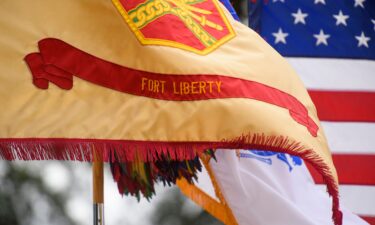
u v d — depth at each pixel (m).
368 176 14.98
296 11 15.13
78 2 8.34
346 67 15.15
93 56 8.24
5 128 7.71
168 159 8.79
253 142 8.65
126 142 8.13
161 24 8.67
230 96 8.72
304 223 11.05
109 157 8.43
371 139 15.07
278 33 15.06
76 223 20.16
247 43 9.34
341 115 15.08
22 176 19.98
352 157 15.00
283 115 9.06
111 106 8.18
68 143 7.89
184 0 9.12
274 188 11.21
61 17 8.23
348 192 14.95
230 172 10.72
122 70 8.31
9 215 19.81
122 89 8.27
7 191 19.88
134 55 8.41
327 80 15.12
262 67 9.25
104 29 8.38
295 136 8.96
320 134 9.53
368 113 15.10
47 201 20.06
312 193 11.77
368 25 15.23
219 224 21.17
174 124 8.36
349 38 15.19
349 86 15.12
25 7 8.14
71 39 8.20
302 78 15.09
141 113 8.27
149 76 8.40
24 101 7.84
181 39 8.75
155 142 8.27
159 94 8.41
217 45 9.09
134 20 8.52
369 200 14.94
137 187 9.85
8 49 7.96
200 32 8.98
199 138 8.44
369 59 15.20
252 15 15.09
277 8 15.06
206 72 8.67
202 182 11.77
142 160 8.31
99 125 8.06
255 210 10.95
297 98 9.48
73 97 8.05
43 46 8.06
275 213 10.98
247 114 8.69
